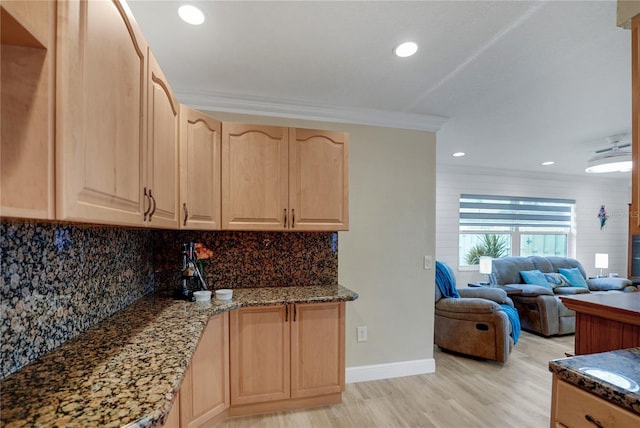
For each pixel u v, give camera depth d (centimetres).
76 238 130
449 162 471
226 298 204
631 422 85
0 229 91
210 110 245
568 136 333
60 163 70
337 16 150
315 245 256
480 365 306
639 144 109
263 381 210
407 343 283
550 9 143
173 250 226
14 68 68
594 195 584
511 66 194
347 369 268
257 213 212
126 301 180
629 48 173
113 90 92
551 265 503
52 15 69
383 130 279
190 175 178
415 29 159
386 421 212
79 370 101
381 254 278
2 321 93
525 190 538
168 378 96
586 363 107
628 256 546
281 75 209
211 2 141
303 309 216
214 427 197
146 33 163
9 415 76
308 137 221
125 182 101
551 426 111
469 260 509
